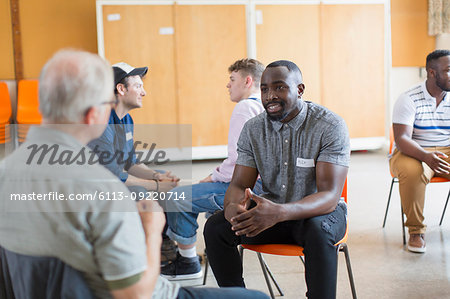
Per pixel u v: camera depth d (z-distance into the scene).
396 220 3.65
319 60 6.61
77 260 0.96
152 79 6.33
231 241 1.91
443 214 3.51
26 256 0.99
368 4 6.63
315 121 1.88
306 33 6.54
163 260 2.70
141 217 1.14
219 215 1.98
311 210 1.76
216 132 6.55
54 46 6.96
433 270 2.66
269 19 6.45
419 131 3.20
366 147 6.88
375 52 6.73
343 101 6.74
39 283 1.00
